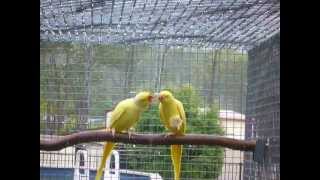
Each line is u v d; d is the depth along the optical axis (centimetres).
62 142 185
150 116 270
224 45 272
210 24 227
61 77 265
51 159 252
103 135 191
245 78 277
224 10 201
